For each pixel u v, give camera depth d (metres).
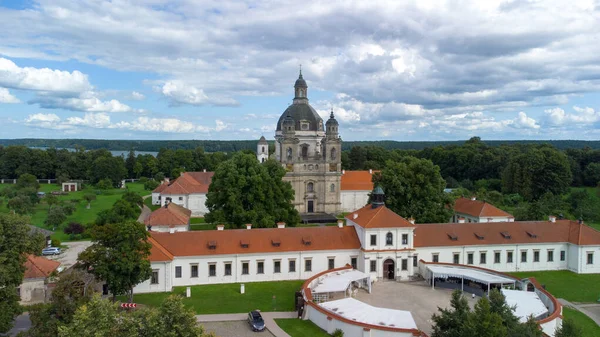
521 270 90.88
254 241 84.06
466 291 77.75
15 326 62.19
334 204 151.62
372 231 83.56
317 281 76.38
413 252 84.94
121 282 66.19
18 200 145.25
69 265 92.12
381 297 74.44
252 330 61.66
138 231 67.31
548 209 140.38
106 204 179.12
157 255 77.56
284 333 60.62
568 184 182.12
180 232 83.56
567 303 73.81
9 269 53.41
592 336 61.12
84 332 39.66
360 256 85.31
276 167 113.00
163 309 42.59
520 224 94.31
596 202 156.50
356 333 57.50
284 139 147.88
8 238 54.91
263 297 74.62
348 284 72.62
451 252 88.31
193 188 156.00
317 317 63.62
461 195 147.62
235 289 78.38
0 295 52.75
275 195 107.44
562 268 92.38
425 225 91.69
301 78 161.12
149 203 180.75
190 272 80.38
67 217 145.88
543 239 91.56
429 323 63.44
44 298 74.31
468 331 44.91
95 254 65.31
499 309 50.28
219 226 87.94
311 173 149.88
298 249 83.69
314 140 157.25
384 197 109.31
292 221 108.50
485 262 89.62
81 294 51.94
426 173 109.12
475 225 92.88
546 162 176.75
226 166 106.12
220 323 64.06
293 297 74.88
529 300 66.44
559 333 49.69
